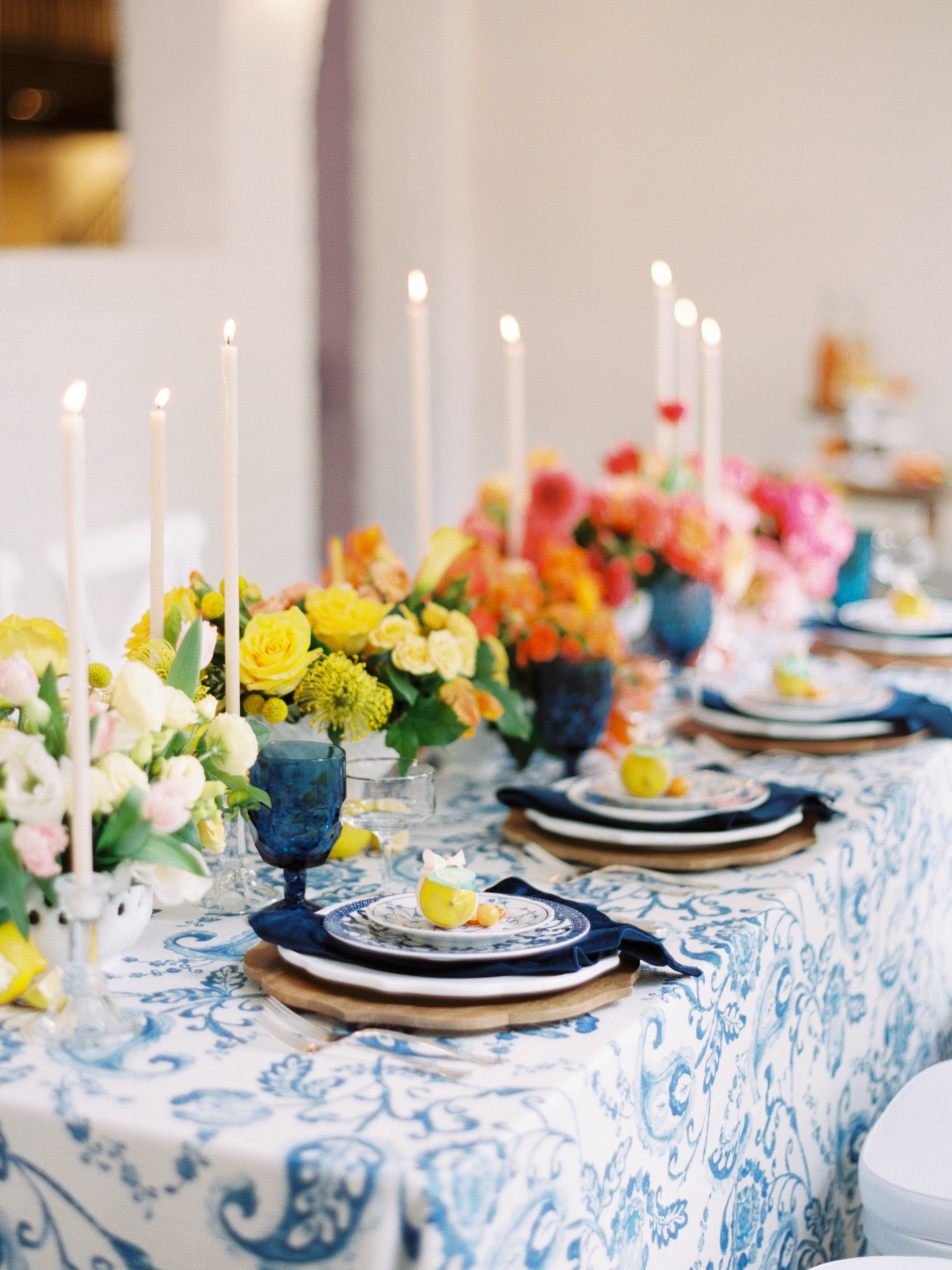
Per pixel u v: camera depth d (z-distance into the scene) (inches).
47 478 145.7
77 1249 31.8
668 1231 37.8
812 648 97.0
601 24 197.3
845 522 91.3
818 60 183.5
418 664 50.9
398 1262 28.3
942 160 177.5
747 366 192.2
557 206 204.1
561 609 62.4
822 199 185.2
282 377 181.8
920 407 181.5
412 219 212.4
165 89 169.6
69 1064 34.1
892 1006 60.2
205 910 46.5
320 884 49.1
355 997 37.0
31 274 142.2
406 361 216.7
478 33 206.2
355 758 52.9
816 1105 50.3
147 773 37.4
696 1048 39.2
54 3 234.4
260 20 171.3
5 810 35.6
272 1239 29.3
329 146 222.4
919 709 71.7
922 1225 43.9
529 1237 30.4
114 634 153.8
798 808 54.4
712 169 192.1
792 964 46.9
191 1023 36.6
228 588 44.5
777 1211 46.6
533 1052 34.1
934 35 176.1
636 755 55.3
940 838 68.1
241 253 172.4
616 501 76.8
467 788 63.8
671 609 81.2
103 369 152.3
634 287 200.1
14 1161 32.3
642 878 49.4
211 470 169.9
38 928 37.4
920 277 180.1
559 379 207.8
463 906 39.0
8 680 36.1
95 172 286.5
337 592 51.8
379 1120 30.7
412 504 218.8
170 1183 30.3
